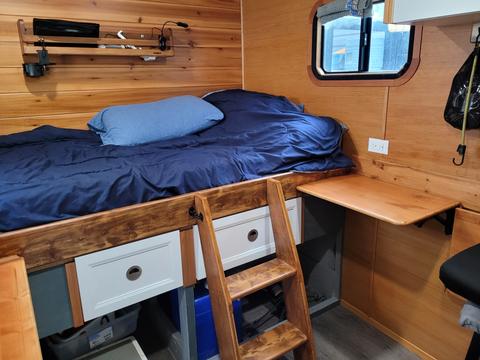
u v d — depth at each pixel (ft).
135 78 8.66
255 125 7.37
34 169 5.29
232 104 8.38
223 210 5.88
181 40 9.06
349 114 7.38
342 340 7.18
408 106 6.29
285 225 6.02
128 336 6.63
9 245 4.26
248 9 9.53
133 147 6.72
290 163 6.65
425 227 6.33
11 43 7.23
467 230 5.61
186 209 5.48
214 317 5.87
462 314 4.59
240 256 6.32
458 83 5.36
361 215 7.45
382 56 6.82
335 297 8.25
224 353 5.82
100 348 6.17
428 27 5.79
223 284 5.33
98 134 7.74
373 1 6.67
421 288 6.58
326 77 7.70
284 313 7.74
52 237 4.50
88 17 7.87
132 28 8.38
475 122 5.22
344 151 7.62
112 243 4.97
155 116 7.51
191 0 8.98
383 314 7.37
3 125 7.47
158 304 7.57
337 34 7.60
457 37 5.42
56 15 7.55
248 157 6.25
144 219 5.15
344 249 7.97
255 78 9.77
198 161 5.85
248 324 7.58
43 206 4.50
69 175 5.01
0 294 3.97
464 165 5.66
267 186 6.22
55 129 7.50
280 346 5.83
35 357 3.71
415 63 6.05
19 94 7.49
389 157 6.75
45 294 4.66
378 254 7.25
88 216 4.73
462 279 4.11
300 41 8.19
